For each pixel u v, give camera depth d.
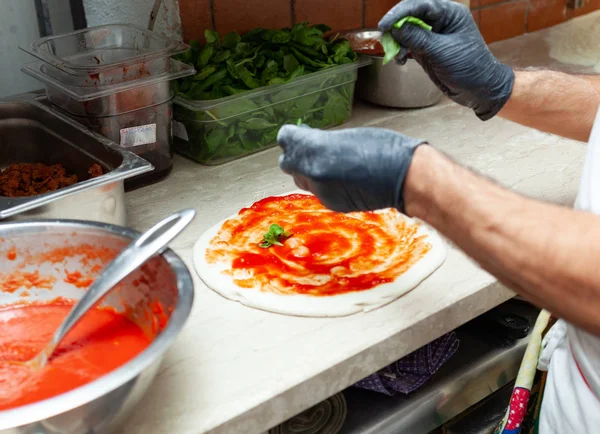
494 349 1.12
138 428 0.72
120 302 0.82
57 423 0.56
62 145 1.18
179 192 1.24
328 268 0.98
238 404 0.75
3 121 1.22
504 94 1.02
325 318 0.89
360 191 0.70
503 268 0.62
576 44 2.06
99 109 1.14
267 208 1.16
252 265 0.99
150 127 1.22
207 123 1.28
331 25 1.69
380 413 0.99
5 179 1.12
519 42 2.08
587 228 0.59
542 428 0.91
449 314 0.92
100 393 0.56
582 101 1.04
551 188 1.21
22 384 0.71
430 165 0.67
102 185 0.94
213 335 0.86
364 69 1.58
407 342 0.88
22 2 1.39
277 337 0.85
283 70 1.39
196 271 0.98
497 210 0.62
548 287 0.60
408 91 1.55
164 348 0.61
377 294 0.92
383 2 1.78
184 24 1.43
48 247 0.83
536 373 1.15
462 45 0.96
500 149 1.38
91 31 1.27
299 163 0.72
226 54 1.33
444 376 1.06
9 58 1.43
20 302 0.86
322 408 0.99
